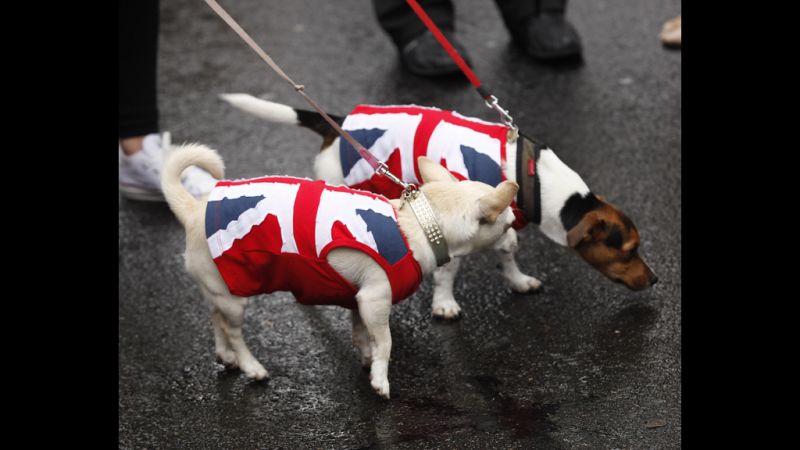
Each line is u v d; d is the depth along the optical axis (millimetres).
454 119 3797
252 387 3680
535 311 4016
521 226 3852
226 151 5352
